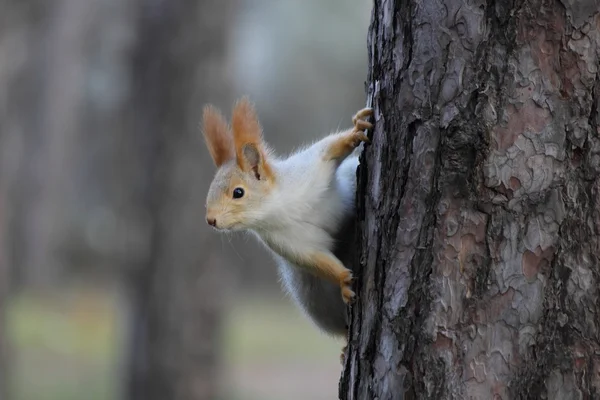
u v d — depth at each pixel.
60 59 51.97
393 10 6.71
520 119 6.09
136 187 21.33
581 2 6.02
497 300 6.08
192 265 20.77
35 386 29.47
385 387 6.42
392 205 6.56
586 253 6.00
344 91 53.72
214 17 21.03
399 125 6.57
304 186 7.91
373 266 6.70
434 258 6.23
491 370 6.07
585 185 6.02
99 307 47.44
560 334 6.00
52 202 54.12
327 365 34.94
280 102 53.31
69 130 54.16
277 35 53.88
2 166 25.16
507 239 6.08
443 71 6.32
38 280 52.59
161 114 20.89
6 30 27.62
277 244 7.98
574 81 6.04
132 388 21.02
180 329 20.69
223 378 21.31
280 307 47.78
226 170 8.16
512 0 6.13
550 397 5.99
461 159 6.18
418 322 6.26
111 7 51.94
